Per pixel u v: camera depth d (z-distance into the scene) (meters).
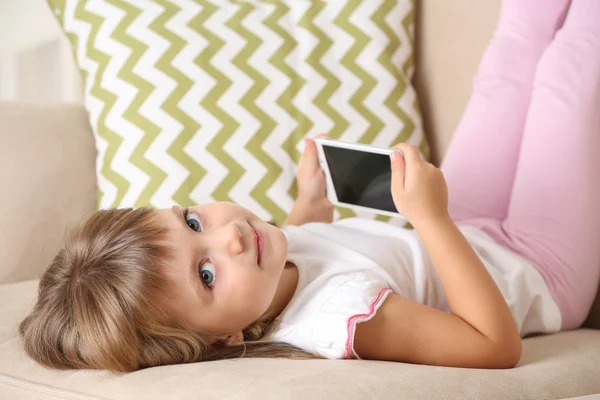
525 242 1.24
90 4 1.48
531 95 1.31
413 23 1.56
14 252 1.40
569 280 1.21
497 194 1.35
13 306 1.12
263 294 0.99
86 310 0.92
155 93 1.42
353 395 0.73
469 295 0.95
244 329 1.04
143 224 0.98
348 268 1.07
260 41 1.47
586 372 0.88
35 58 2.48
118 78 1.44
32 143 1.44
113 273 0.94
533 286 1.17
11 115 1.45
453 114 1.50
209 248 0.99
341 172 1.12
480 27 1.45
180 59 1.43
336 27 1.51
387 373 0.80
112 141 1.43
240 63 1.45
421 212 0.99
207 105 1.42
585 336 1.13
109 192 1.43
